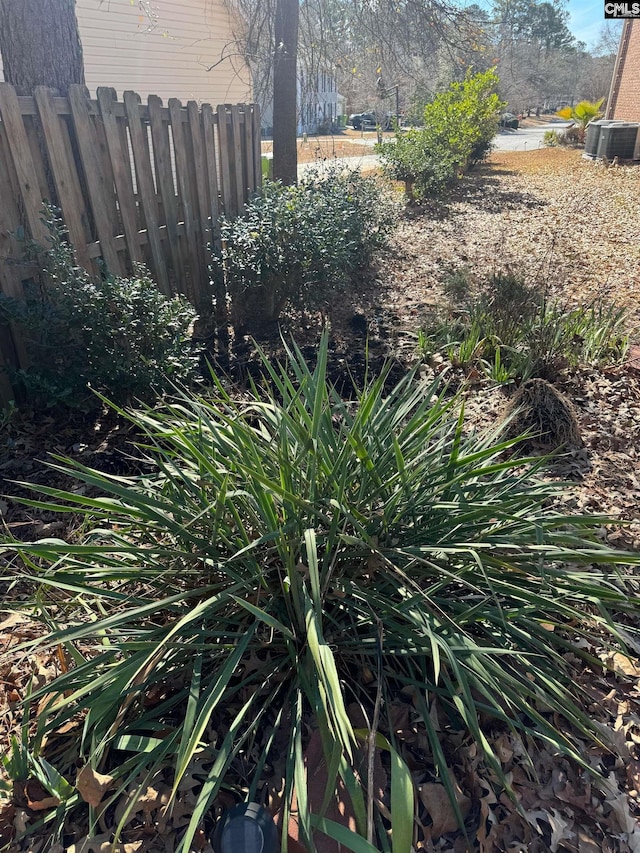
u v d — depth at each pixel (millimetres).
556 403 3982
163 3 12344
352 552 2193
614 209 11375
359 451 2105
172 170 5801
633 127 17859
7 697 2223
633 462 3744
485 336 4984
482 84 16984
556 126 48125
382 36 9352
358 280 6812
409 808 1564
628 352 5078
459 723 2059
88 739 1968
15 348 3912
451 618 2061
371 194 7641
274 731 1830
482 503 2381
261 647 2109
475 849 1745
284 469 2152
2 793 1846
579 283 7043
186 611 2135
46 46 4371
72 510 2131
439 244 8836
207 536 2287
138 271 4469
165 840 1755
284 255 5148
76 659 2049
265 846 1560
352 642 2049
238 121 6391
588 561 2254
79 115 4094
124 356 3916
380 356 5059
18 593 2721
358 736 1960
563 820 1824
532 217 10875
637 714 2160
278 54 7879
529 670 2031
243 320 5555
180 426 2684
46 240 3889
